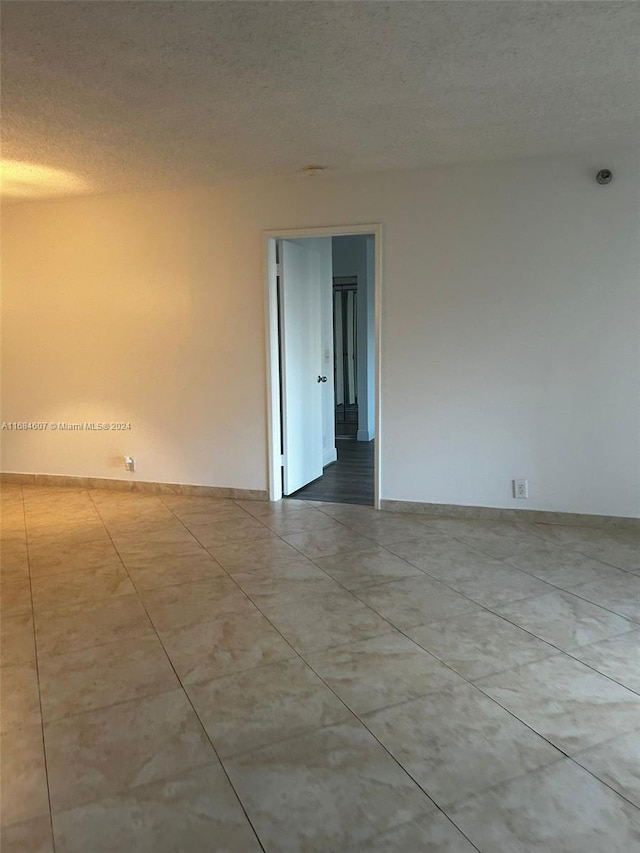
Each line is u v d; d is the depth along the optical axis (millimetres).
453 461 4250
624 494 3934
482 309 4035
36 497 4961
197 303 4703
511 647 2520
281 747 1937
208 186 4461
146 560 3551
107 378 5043
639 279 3723
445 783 1768
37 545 3826
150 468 5055
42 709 2152
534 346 3973
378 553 3617
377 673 2344
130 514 4477
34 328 5152
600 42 2270
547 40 2250
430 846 1552
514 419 4078
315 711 2117
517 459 4109
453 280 4066
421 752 1900
